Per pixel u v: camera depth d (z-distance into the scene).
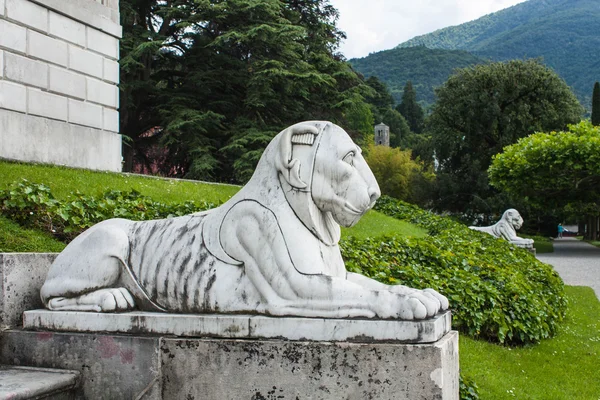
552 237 43.09
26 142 9.82
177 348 3.30
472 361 6.07
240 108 24.30
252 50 24.16
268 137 22.12
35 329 3.65
